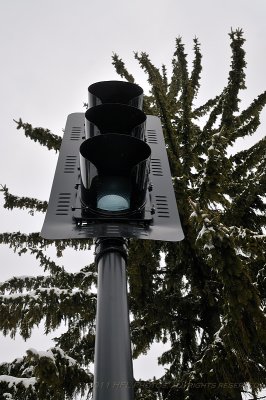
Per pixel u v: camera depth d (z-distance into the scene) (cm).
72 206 196
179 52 768
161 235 189
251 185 542
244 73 629
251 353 361
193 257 572
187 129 709
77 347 602
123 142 189
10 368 501
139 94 243
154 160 236
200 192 470
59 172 214
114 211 191
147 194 207
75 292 489
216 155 458
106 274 168
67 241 640
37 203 673
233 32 635
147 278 568
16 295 482
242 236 354
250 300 315
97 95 241
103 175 192
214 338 401
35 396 434
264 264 427
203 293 564
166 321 582
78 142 241
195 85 828
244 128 679
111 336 143
